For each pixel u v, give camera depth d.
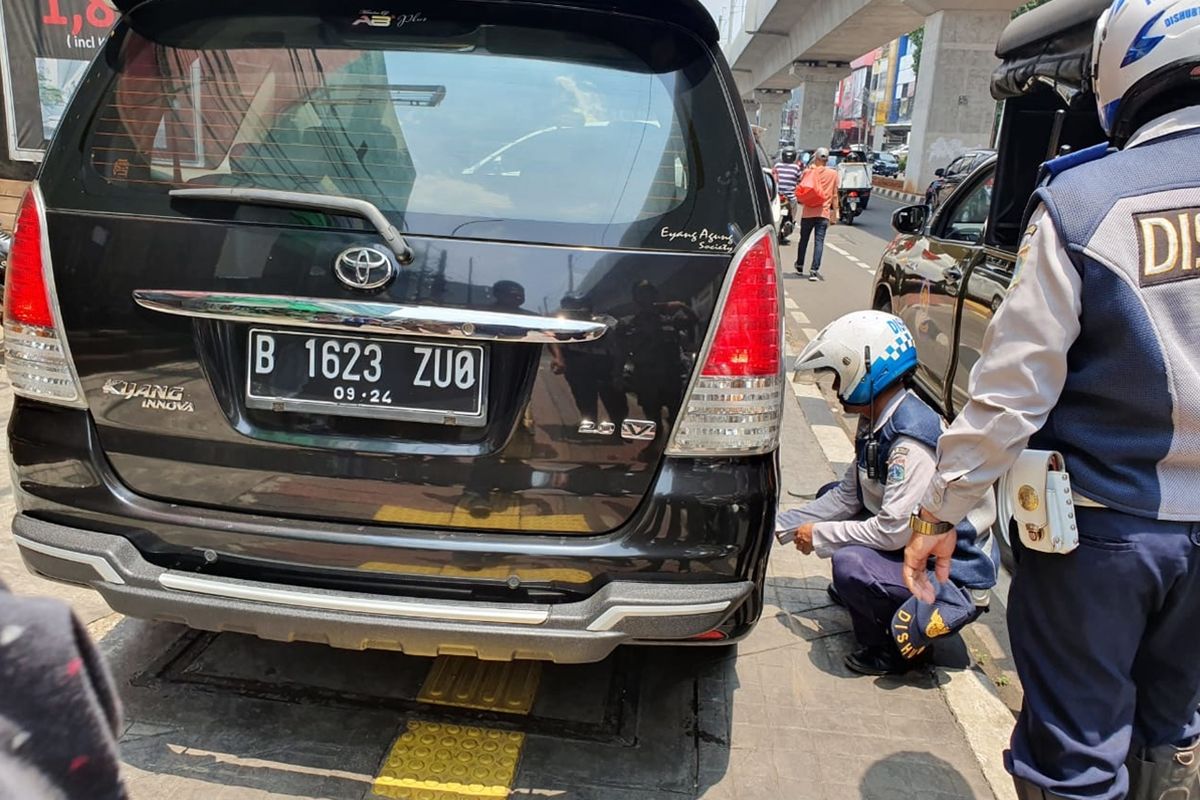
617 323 1.95
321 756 2.30
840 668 2.86
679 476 1.99
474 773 2.26
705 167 2.02
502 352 1.95
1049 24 3.44
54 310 2.04
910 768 2.39
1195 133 1.60
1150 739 1.88
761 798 2.25
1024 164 4.06
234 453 2.04
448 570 2.00
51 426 2.10
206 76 2.08
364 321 1.92
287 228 1.95
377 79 2.06
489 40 2.06
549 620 1.95
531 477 1.98
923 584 1.98
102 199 2.04
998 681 2.98
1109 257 1.55
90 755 0.64
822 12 31.66
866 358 2.68
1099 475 1.66
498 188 1.99
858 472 2.90
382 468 2.00
